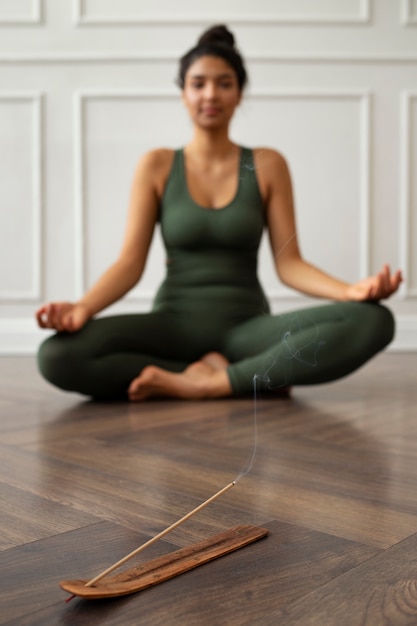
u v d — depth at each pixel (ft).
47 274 10.06
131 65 9.99
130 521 2.94
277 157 6.72
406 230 10.21
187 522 2.93
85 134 10.00
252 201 6.51
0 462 3.91
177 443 4.39
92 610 2.15
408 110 10.12
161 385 5.99
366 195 10.12
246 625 2.05
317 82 10.09
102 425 4.97
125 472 3.70
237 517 3.00
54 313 5.84
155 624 2.06
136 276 6.51
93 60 9.95
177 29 9.98
